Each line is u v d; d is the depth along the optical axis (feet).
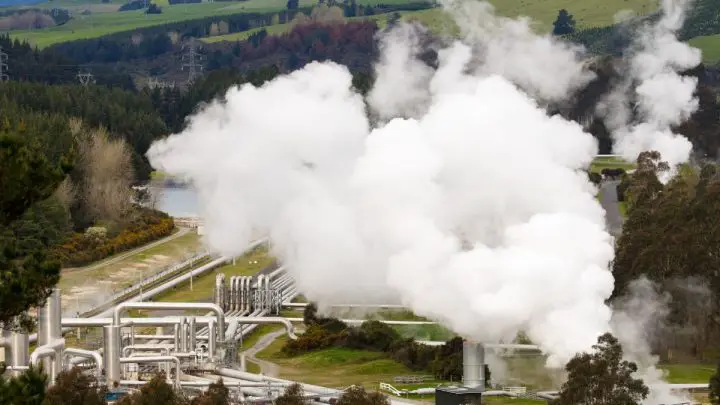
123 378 648.79
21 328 350.84
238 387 612.29
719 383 569.64
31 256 338.34
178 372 634.43
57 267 338.34
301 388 579.89
